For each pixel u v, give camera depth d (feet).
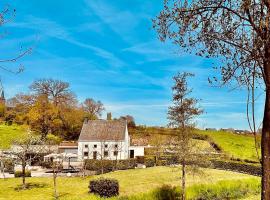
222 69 35.91
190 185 125.80
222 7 33.91
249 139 341.41
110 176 153.79
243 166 174.91
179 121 110.73
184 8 35.45
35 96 334.44
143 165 215.10
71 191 125.39
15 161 155.74
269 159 31.35
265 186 31.22
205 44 36.22
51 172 191.42
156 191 117.50
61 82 337.52
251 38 33.35
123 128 281.54
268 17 30.42
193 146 111.45
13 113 373.61
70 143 293.23
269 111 31.37
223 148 272.72
